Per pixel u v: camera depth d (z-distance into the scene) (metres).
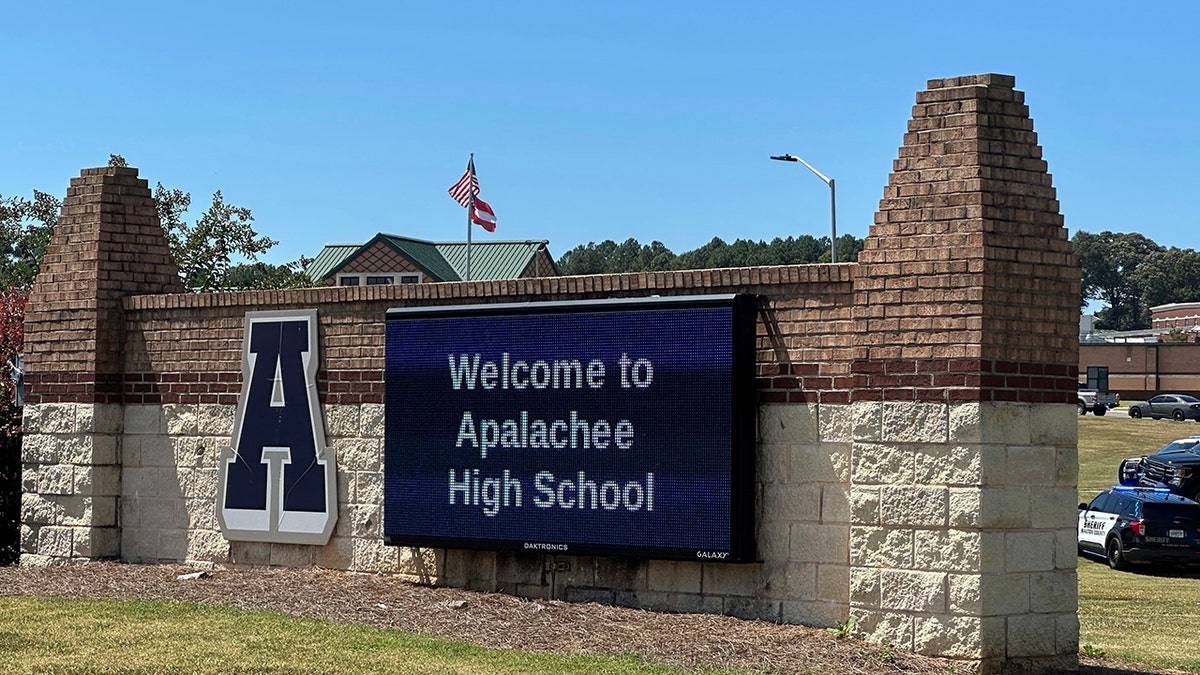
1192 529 26.75
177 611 12.48
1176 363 90.06
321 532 14.52
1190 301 168.62
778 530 12.11
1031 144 11.65
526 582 13.36
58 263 16.44
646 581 12.75
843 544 11.83
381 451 14.27
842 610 11.82
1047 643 11.48
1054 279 11.67
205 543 15.41
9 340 18.67
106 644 11.12
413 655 10.93
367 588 13.64
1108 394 78.62
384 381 14.24
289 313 14.84
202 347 15.55
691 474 12.16
